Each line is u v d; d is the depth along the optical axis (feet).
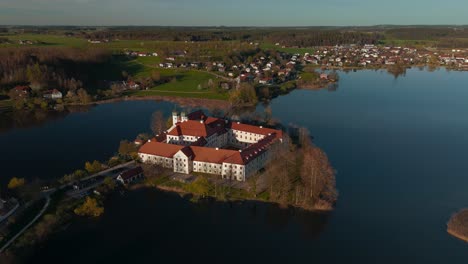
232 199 606.14
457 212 585.22
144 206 590.14
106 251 487.20
